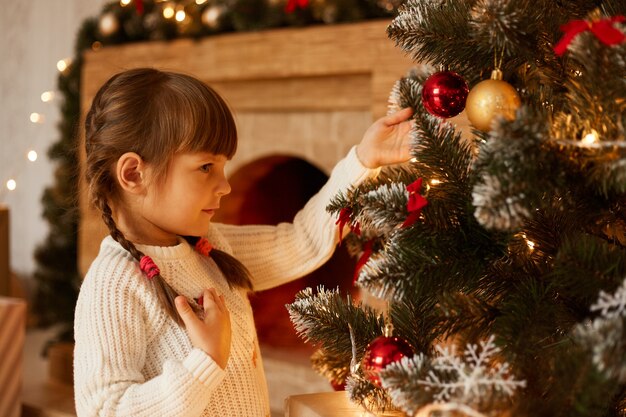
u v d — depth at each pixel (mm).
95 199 997
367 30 1957
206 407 960
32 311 3525
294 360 2258
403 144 983
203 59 2350
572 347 639
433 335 804
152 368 940
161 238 1027
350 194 857
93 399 873
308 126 2225
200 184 978
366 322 850
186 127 956
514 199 598
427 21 779
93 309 924
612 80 624
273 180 2619
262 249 1151
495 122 617
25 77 3508
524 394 649
